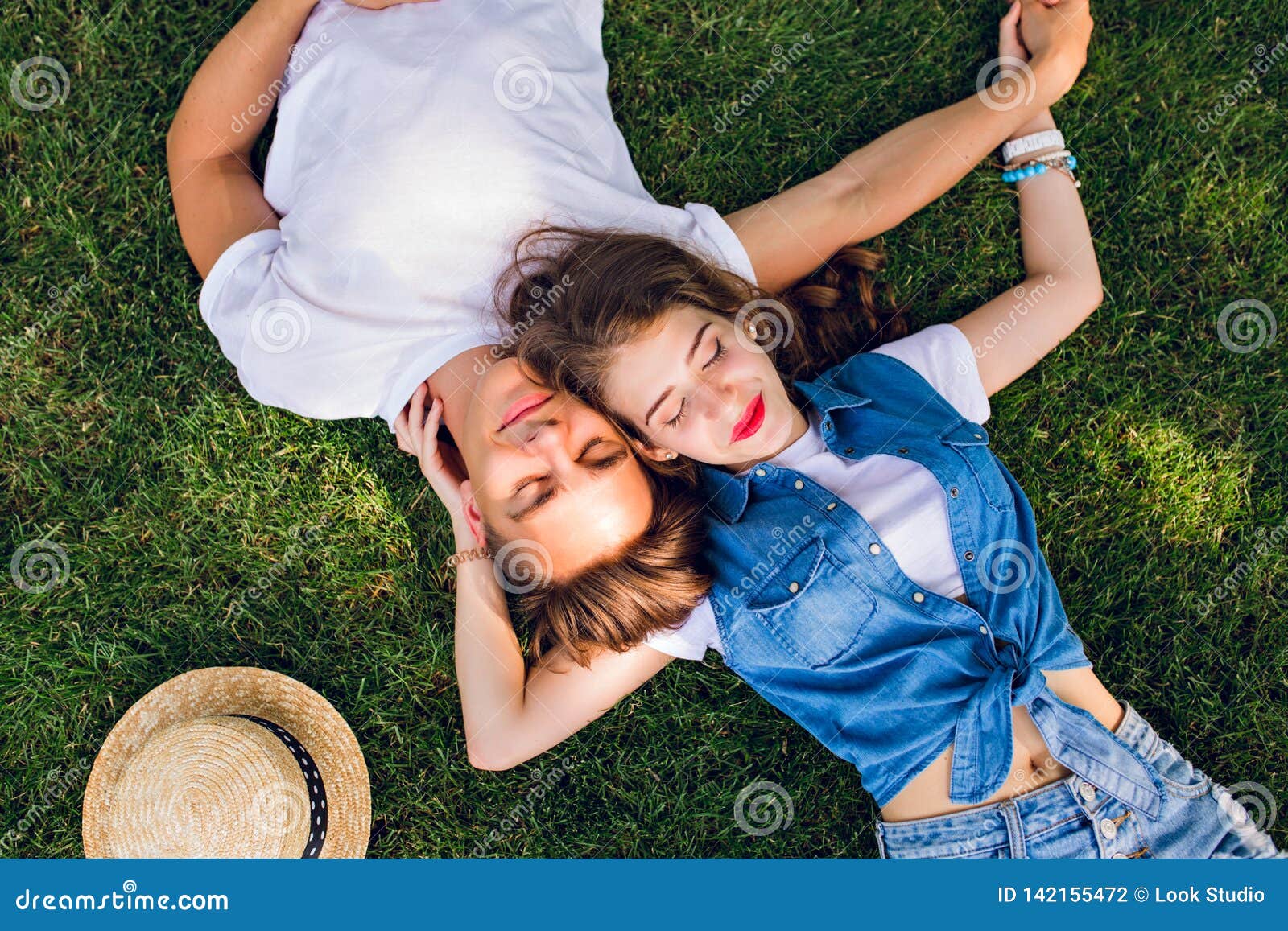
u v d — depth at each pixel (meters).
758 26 2.34
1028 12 2.24
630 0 2.33
